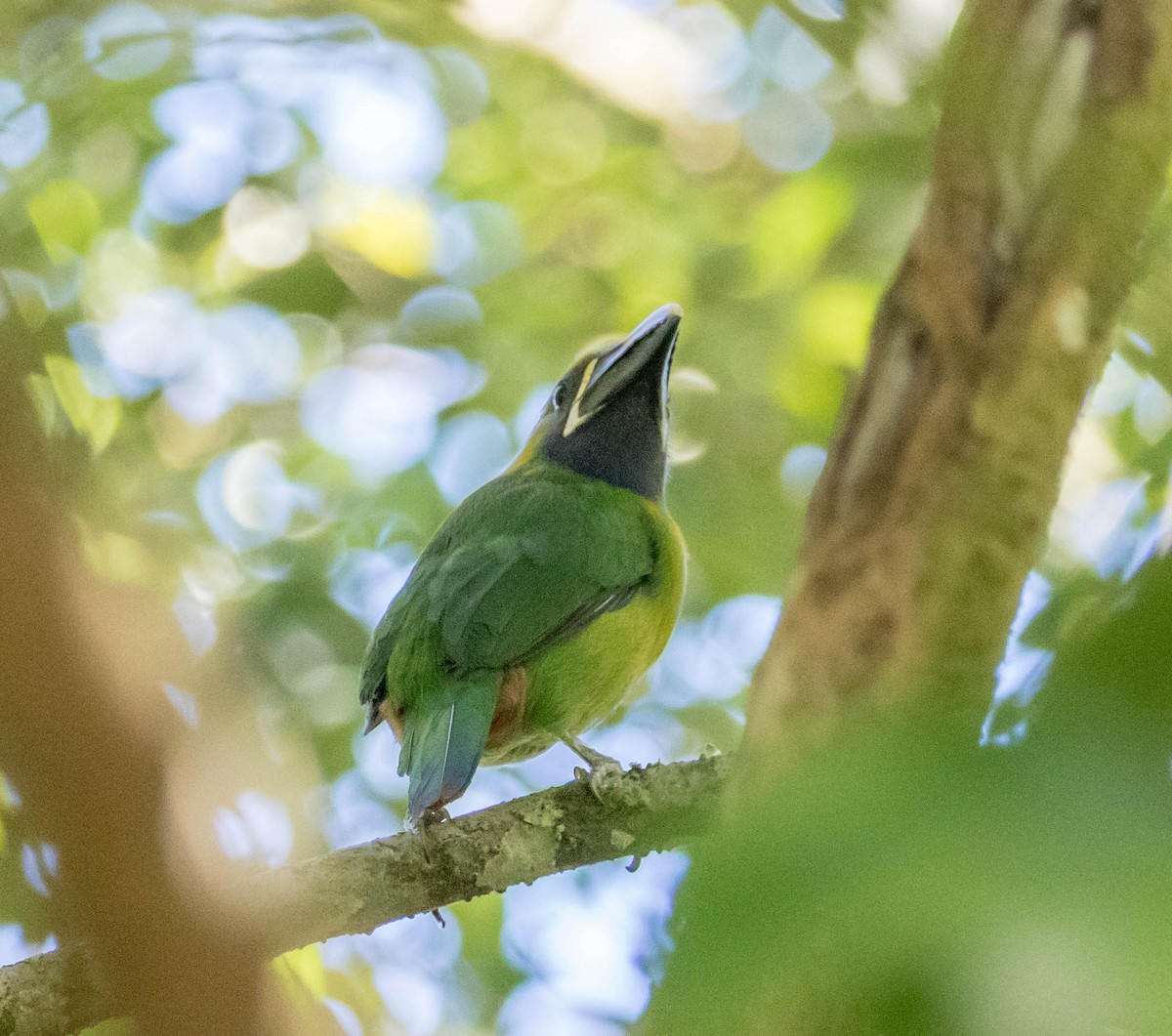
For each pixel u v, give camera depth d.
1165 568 2.64
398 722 11.21
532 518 11.43
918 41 15.43
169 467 17.39
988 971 2.45
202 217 18.22
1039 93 6.89
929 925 2.53
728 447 17.97
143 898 2.54
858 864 2.64
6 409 2.53
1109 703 2.62
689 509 17.59
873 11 15.48
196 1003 2.59
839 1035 2.61
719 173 19.00
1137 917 2.42
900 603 6.65
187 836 2.60
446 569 11.07
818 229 17.39
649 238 18.70
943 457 6.76
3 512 2.43
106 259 18.16
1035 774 2.62
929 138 14.98
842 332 17.41
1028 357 6.78
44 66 16.91
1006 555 6.72
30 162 17.45
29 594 2.43
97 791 2.47
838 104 18.22
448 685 10.55
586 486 12.20
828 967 2.62
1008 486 6.74
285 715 15.29
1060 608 3.98
